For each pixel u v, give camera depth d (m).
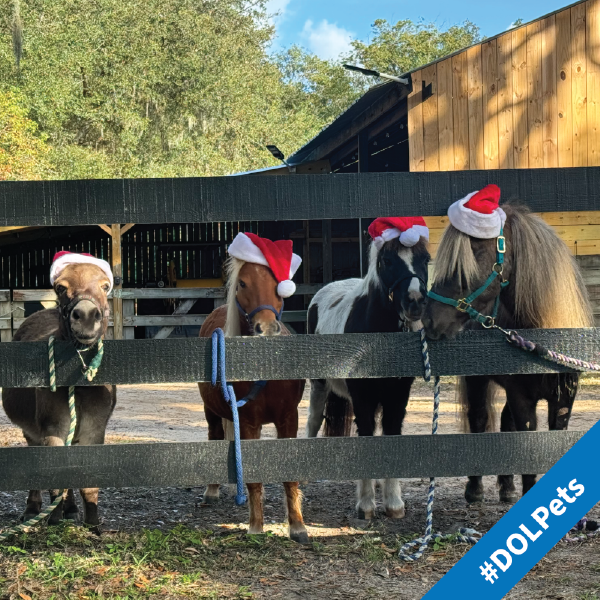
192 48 31.95
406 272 4.05
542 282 3.56
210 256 16.95
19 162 22.02
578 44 10.83
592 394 9.21
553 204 3.38
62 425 3.71
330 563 3.36
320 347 3.22
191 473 3.24
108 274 3.61
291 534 3.75
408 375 3.25
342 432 5.32
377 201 3.31
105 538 3.65
